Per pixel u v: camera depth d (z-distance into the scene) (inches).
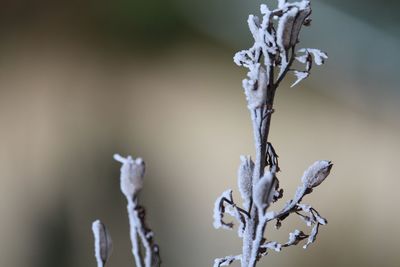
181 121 78.0
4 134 70.4
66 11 98.5
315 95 86.4
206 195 63.0
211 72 91.4
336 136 77.0
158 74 89.4
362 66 89.6
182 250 53.0
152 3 100.5
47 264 50.6
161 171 66.5
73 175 62.9
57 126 73.5
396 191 66.3
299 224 53.1
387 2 91.4
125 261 48.6
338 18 92.6
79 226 54.6
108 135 72.7
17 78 83.0
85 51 91.7
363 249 57.1
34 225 54.8
